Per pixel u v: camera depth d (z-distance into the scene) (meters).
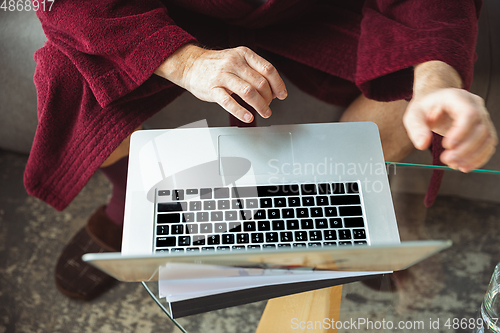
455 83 0.69
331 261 0.48
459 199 0.72
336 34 0.93
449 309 0.58
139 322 1.00
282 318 0.56
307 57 0.92
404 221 0.69
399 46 0.77
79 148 0.82
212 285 0.54
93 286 1.05
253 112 0.93
